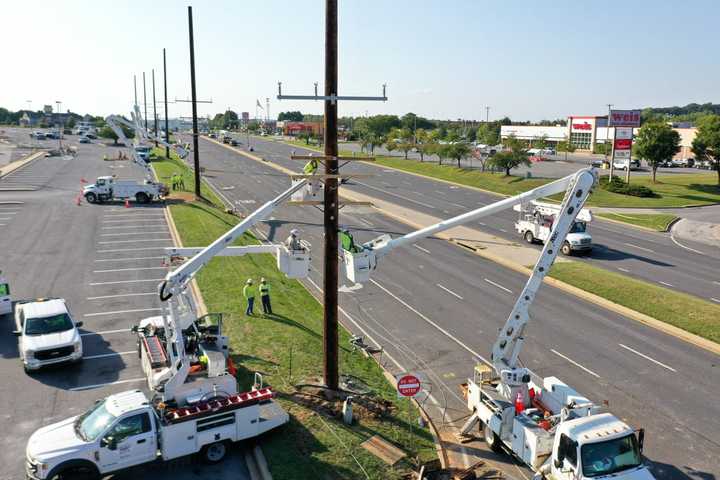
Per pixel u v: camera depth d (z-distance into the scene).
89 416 12.99
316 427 14.70
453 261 34.62
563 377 19.02
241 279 27.69
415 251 37.00
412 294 27.88
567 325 23.88
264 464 13.12
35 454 11.84
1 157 86.44
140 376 17.97
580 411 13.43
